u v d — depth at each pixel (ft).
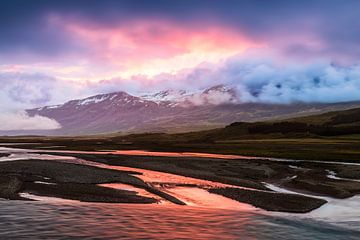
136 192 164.55
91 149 533.14
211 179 219.41
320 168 291.58
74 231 90.33
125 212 117.29
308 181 213.46
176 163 307.17
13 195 137.59
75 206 122.93
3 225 92.43
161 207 131.44
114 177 203.92
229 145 598.75
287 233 100.01
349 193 178.19
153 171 254.88
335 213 136.67
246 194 165.78
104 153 437.58
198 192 171.63
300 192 185.98
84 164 289.12
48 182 174.09
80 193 151.84
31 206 118.62
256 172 258.16
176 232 95.25
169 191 173.17
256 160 346.54
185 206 136.87
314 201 156.15
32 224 94.68
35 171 205.87
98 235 88.17
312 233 101.45
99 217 107.45
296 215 131.13
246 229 102.12
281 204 148.46
